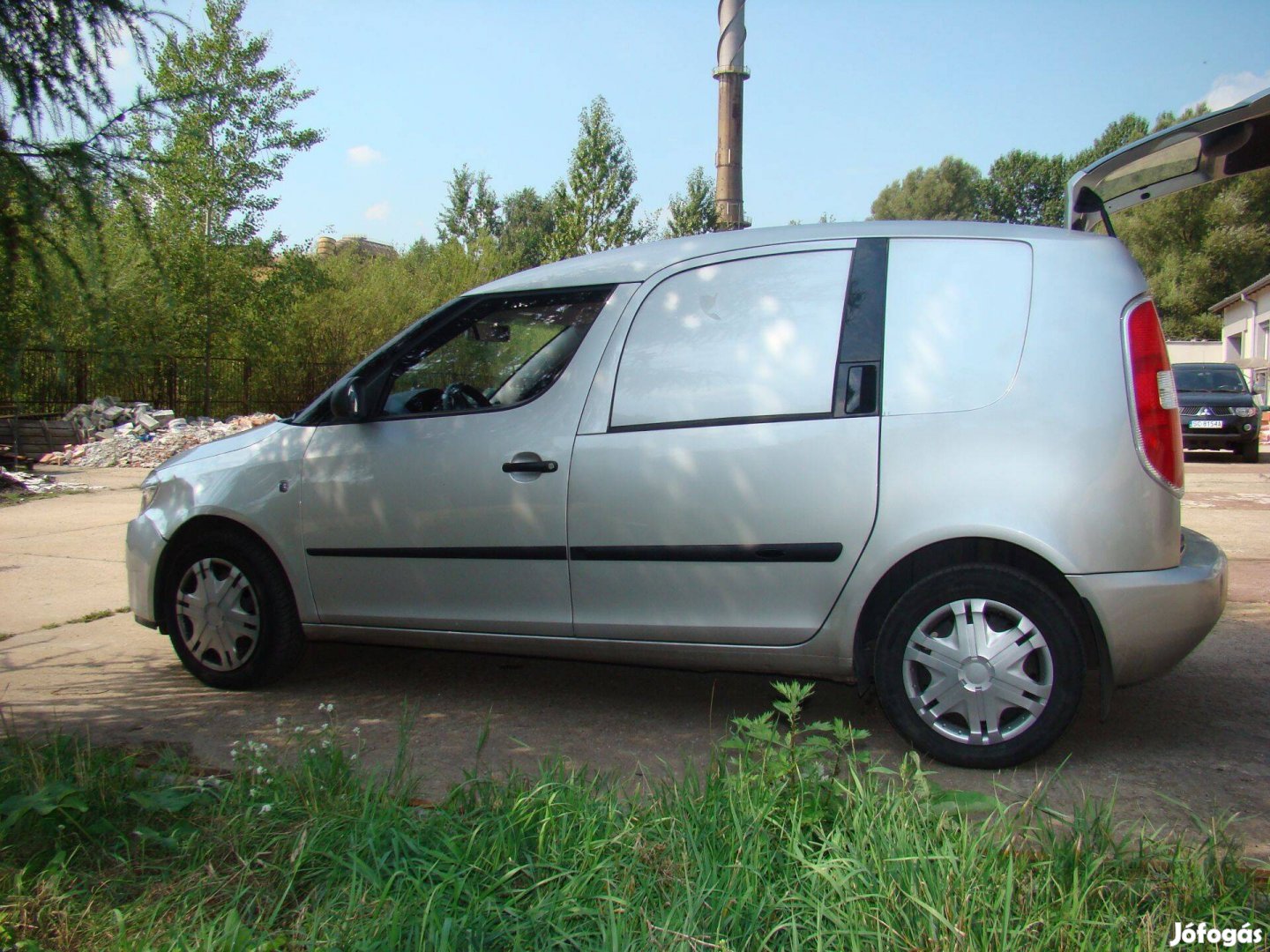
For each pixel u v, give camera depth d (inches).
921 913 84.2
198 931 87.5
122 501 448.8
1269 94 153.9
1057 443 130.0
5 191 128.5
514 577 155.8
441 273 1208.2
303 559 169.3
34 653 201.8
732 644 144.7
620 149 981.8
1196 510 390.6
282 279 800.3
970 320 136.4
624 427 149.1
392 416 165.9
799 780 104.4
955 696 133.6
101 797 111.6
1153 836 101.1
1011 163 2972.4
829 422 138.2
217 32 708.7
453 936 83.2
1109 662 130.6
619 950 81.6
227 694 174.9
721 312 147.5
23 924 88.0
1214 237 2017.7
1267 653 191.8
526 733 153.2
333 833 102.3
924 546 134.3
